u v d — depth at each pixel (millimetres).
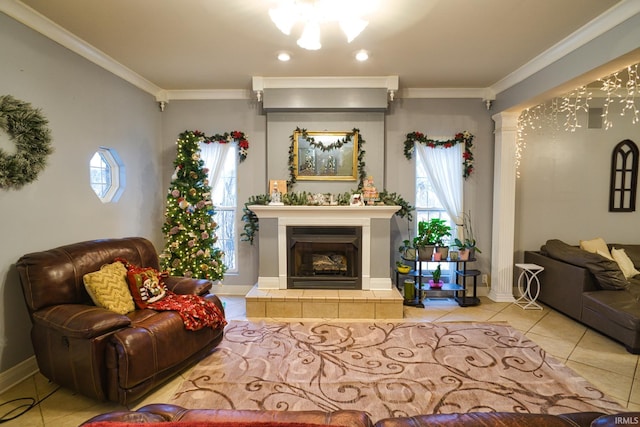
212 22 2689
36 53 2609
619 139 4520
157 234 4426
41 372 2357
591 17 2592
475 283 4176
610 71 2791
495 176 4387
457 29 2789
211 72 3822
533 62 3455
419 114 4445
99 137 3322
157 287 2834
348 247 4090
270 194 4133
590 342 3137
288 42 3049
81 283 2553
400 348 3000
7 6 2352
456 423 1171
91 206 3213
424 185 4562
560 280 3828
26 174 2477
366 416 1289
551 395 2305
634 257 4254
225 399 2266
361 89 4082
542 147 4531
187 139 3949
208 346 2814
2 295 2379
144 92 4129
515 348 3004
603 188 4566
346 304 3705
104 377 2121
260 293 3850
